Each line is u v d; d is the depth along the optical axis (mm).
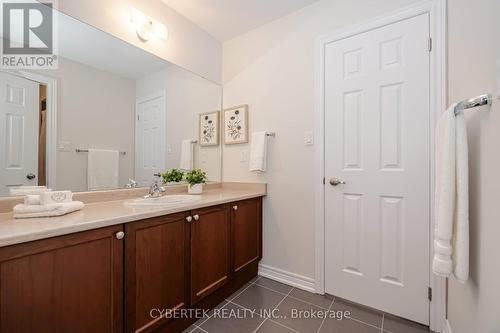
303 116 2002
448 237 904
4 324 798
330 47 1865
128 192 1783
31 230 854
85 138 1569
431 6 1477
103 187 1659
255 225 2139
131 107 1818
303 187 2002
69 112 1494
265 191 2211
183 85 2174
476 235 886
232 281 1911
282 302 1779
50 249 896
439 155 1022
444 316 1414
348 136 1782
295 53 2055
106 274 1062
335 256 1839
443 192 912
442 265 921
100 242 1046
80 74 1540
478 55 892
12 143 1271
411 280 1541
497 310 725
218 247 1720
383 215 1646
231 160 2473
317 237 1911
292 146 2061
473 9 946
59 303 919
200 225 1566
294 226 2051
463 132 871
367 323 1529
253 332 1450
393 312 1598
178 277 1404
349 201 1779
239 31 2367
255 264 2191
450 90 1301
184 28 2164
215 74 2480
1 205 1209
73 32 1491
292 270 2055
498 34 729
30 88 1336
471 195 933
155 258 1272
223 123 2518
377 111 1666
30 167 1332
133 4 1773
